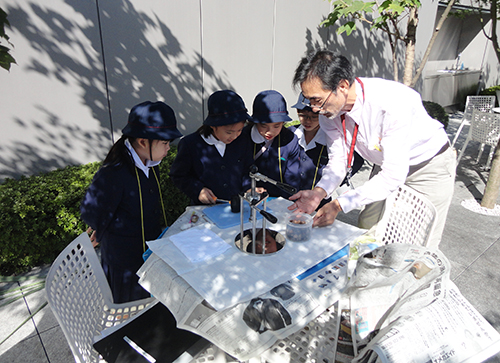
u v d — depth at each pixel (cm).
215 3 424
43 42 312
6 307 242
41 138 328
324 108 168
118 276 185
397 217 217
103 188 165
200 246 151
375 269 137
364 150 208
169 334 146
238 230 171
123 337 145
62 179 302
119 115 375
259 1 465
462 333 97
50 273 132
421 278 125
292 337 150
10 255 270
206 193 211
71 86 336
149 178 185
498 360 196
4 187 282
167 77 404
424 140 198
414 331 99
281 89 536
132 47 368
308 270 140
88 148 360
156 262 144
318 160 249
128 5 355
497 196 421
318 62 158
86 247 155
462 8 884
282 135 243
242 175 236
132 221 177
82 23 329
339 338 144
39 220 277
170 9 389
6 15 270
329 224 176
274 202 214
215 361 146
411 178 217
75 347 129
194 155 223
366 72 672
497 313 240
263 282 129
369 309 137
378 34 668
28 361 196
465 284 272
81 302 148
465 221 384
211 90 451
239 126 202
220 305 117
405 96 175
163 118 163
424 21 764
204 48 430
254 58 484
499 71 1178
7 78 300
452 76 987
